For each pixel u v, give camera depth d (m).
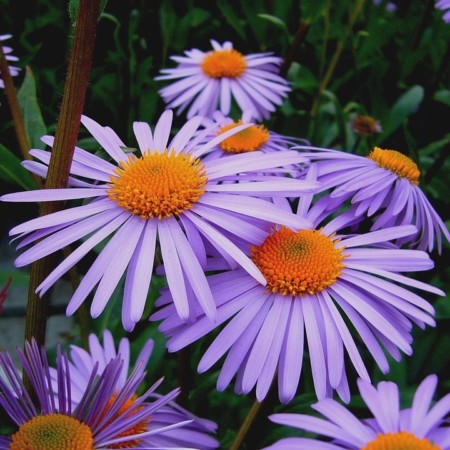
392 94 0.42
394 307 0.21
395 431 0.19
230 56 0.34
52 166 0.20
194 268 0.20
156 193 0.21
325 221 0.27
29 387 0.21
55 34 0.41
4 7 0.41
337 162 0.25
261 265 0.21
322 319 0.21
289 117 0.34
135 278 0.20
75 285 0.27
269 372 0.20
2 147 0.26
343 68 0.43
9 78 0.26
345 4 0.42
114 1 0.35
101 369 0.24
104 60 0.39
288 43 0.37
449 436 0.19
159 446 0.22
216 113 0.30
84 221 0.21
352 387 0.28
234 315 0.21
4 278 0.26
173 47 0.42
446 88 0.42
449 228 0.31
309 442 0.19
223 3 0.43
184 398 0.25
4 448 0.20
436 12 0.41
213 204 0.21
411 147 0.31
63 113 0.20
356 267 0.22
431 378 0.20
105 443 0.20
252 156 0.22
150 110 0.37
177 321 0.21
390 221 0.24
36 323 0.21
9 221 0.40
